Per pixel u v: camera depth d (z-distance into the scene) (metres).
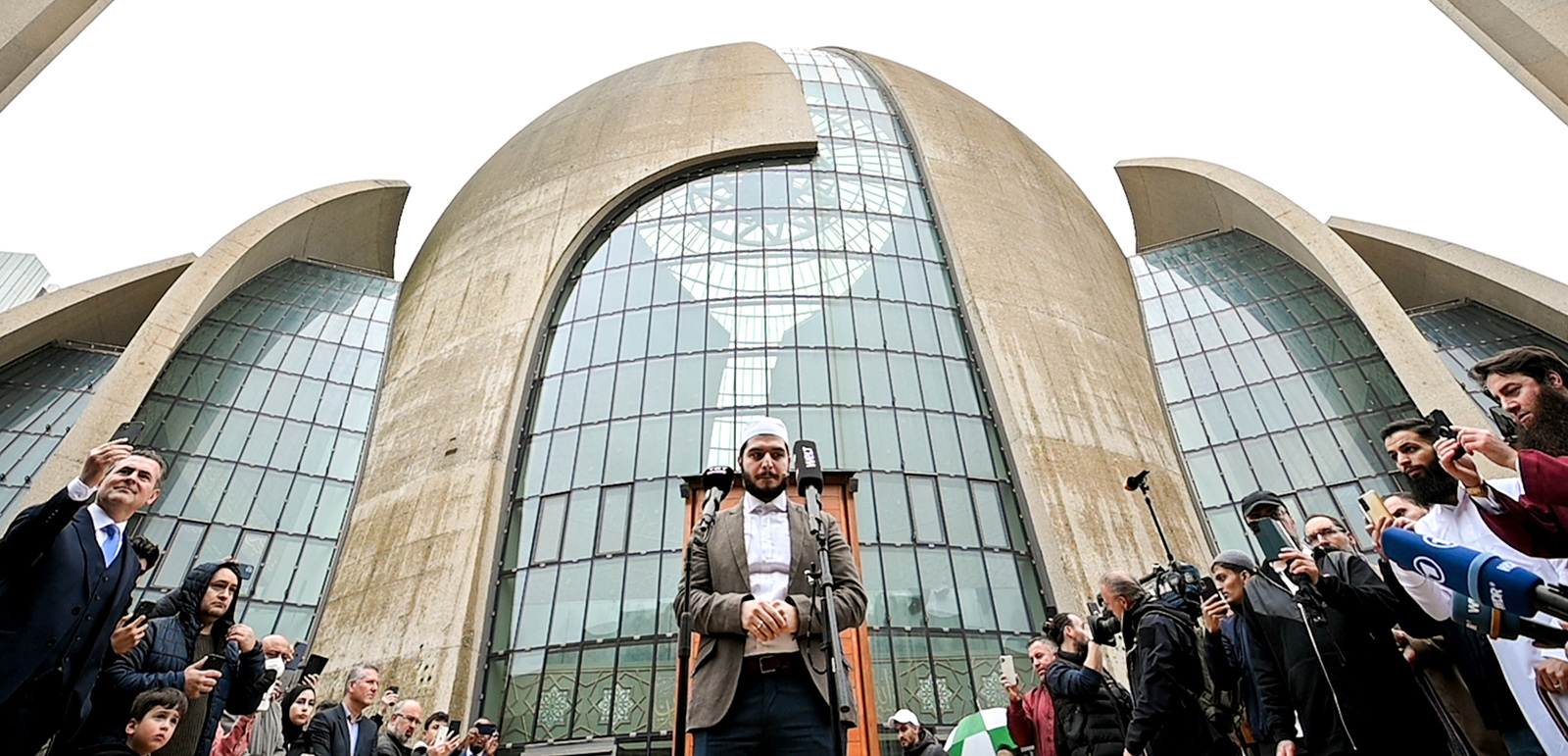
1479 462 18.86
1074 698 6.41
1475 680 4.83
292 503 22.31
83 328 27.28
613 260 24.67
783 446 4.18
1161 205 33.66
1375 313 23.20
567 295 24.27
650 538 17.95
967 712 15.38
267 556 21.02
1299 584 5.15
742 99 29.41
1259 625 5.39
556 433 20.78
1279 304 26.31
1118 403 22.39
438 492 20.14
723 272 23.34
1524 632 3.45
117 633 5.21
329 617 19.39
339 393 25.53
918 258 24.22
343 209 31.56
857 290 22.84
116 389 21.39
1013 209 26.89
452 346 24.25
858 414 20.02
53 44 11.41
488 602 17.89
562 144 30.17
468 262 27.22
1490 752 5.06
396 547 19.61
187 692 5.50
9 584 4.37
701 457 19.23
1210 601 6.26
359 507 22.08
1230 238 30.61
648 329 22.28
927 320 22.55
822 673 3.48
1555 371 3.95
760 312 22.20
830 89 30.84
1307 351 24.47
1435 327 26.05
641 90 31.72
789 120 28.05
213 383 24.22
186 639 6.03
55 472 19.45
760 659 3.50
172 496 21.20
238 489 22.08
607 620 16.86
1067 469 19.48
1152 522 19.80
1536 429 3.98
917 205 26.09
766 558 3.82
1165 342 26.81
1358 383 22.97
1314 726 4.89
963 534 18.14
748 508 4.07
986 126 31.62
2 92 10.92
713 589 3.79
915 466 19.22
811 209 25.11
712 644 3.59
